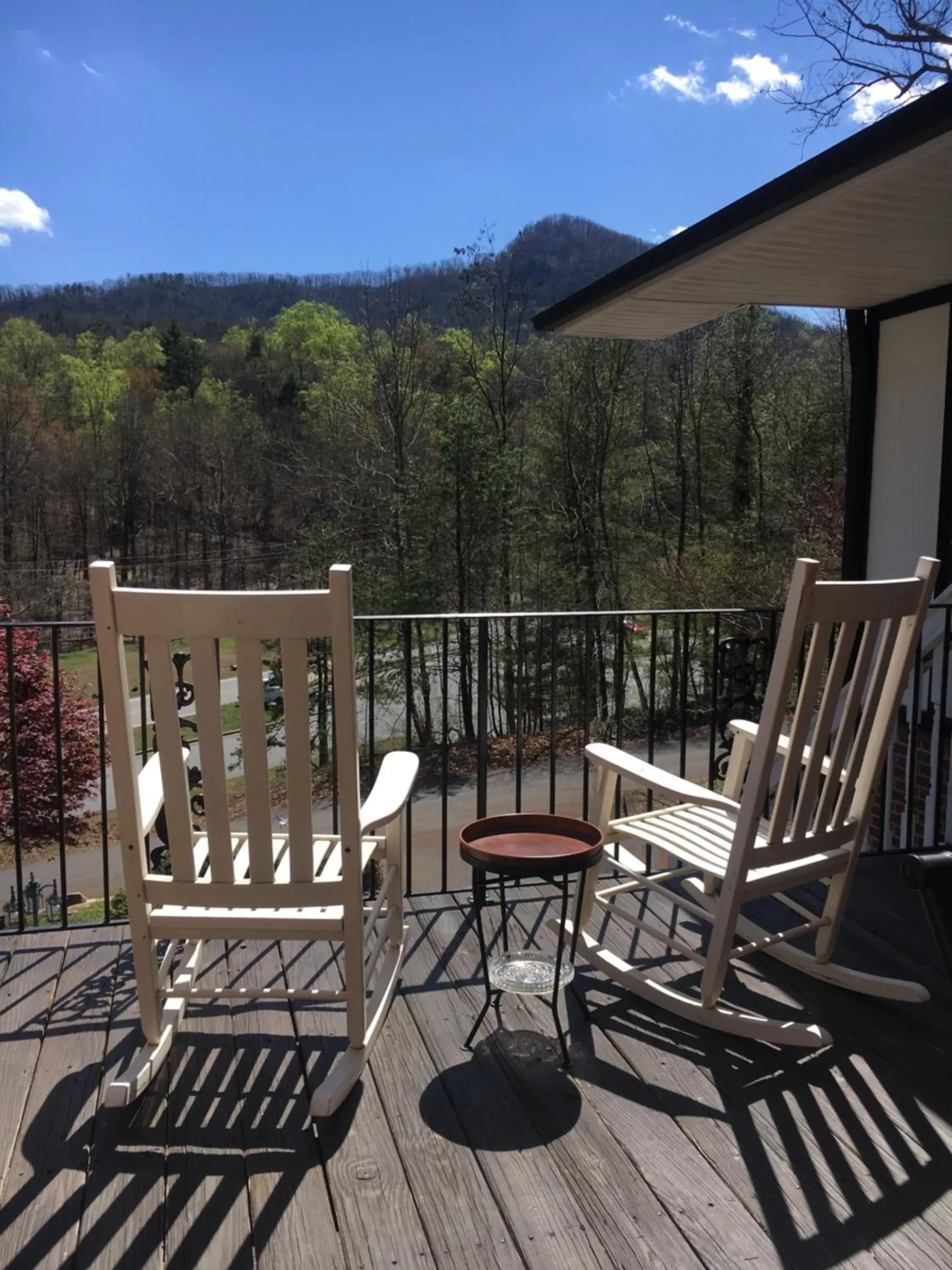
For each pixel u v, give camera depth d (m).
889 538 4.91
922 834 4.27
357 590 17.12
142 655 2.15
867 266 3.76
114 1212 1.50
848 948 2.49
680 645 14.43
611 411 18.67
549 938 2.50
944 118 2.22
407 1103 1.79
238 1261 1.40
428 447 18.45
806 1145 1.67
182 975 2.09
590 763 2.59
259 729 1.68
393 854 2.23
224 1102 1.80
